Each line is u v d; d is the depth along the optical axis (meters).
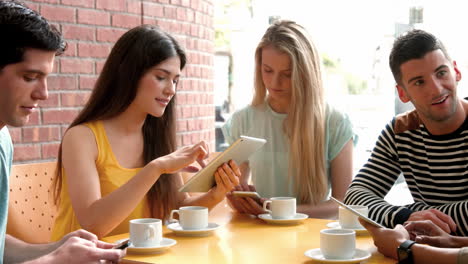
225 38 6.32
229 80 6.15
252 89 2.62
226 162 2.00
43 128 2.93
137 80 2.10
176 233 1.83
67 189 2.13
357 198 2.12
